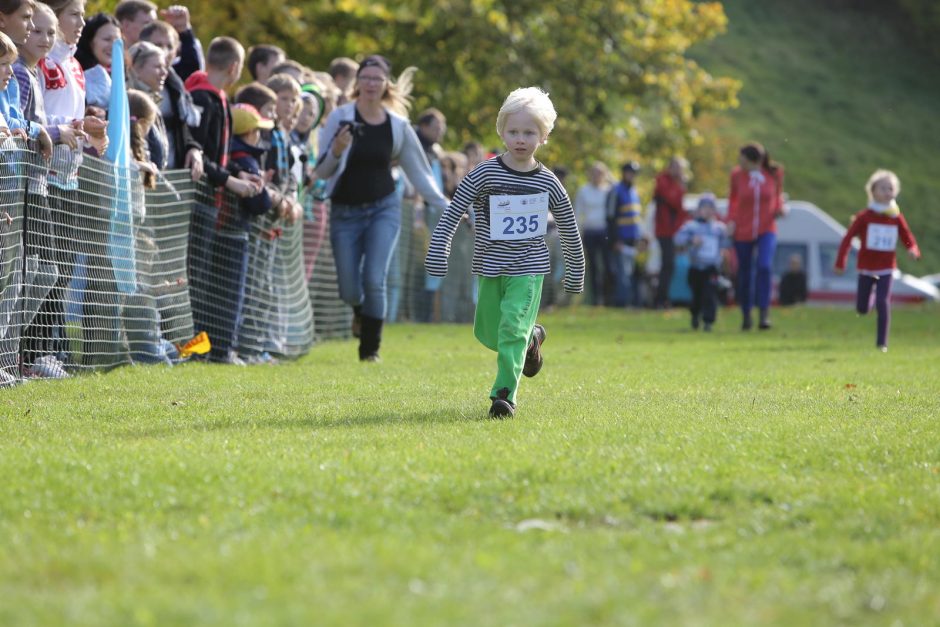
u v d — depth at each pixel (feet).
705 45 573.33
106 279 77.97
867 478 43.60
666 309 225.15
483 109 251.19
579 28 262.47
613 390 74.13
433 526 35.50
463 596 28.78
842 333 160.15
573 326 170.71
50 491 38.68
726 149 450.71
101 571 30.50
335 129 93.25
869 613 28.99
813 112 540.52
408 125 94.48
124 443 48.80
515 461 44.57
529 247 60.70
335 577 30.17
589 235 228.84
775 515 37.83
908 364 101.19
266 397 67.05
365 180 93.56
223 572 30.22
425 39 247.29
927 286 287.07
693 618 27.78
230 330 91.61
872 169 504.43
